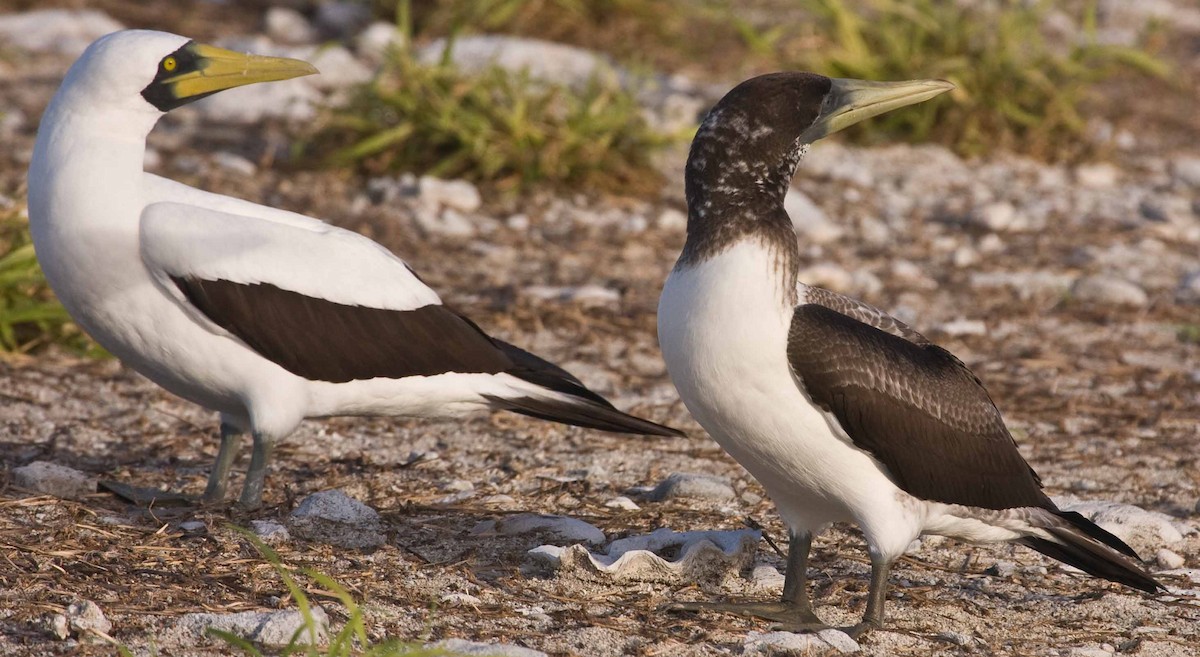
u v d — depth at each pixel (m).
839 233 20.17
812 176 22.78
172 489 10.92
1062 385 15.02
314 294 9.84
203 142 21.70
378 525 10.01
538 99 21.69
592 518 10.68
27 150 20.17
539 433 12.96
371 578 8.95
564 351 15.35
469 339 10.39
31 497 9.86
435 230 19.02
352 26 28.36
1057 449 13.09
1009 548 10.55
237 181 19.95
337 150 21.19
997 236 20.61
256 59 9.84
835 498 8.45
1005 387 14.88
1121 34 32.75
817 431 8.08
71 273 9.46
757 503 11.23
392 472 11.55
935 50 25.41
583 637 8.25
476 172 20.78
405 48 22.00
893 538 8.43
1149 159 25.00
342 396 10.10
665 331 8.12
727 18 30.08
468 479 11.52
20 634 7.64
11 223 14.37
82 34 26.61
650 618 8.67
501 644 7.92
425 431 12.83
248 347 9.73
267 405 9.87
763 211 8.03
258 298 9.62
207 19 28.50
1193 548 10.69
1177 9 35.53
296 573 8.85
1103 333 16.86
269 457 10.00
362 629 7.25
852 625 8.75
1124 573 8.88
